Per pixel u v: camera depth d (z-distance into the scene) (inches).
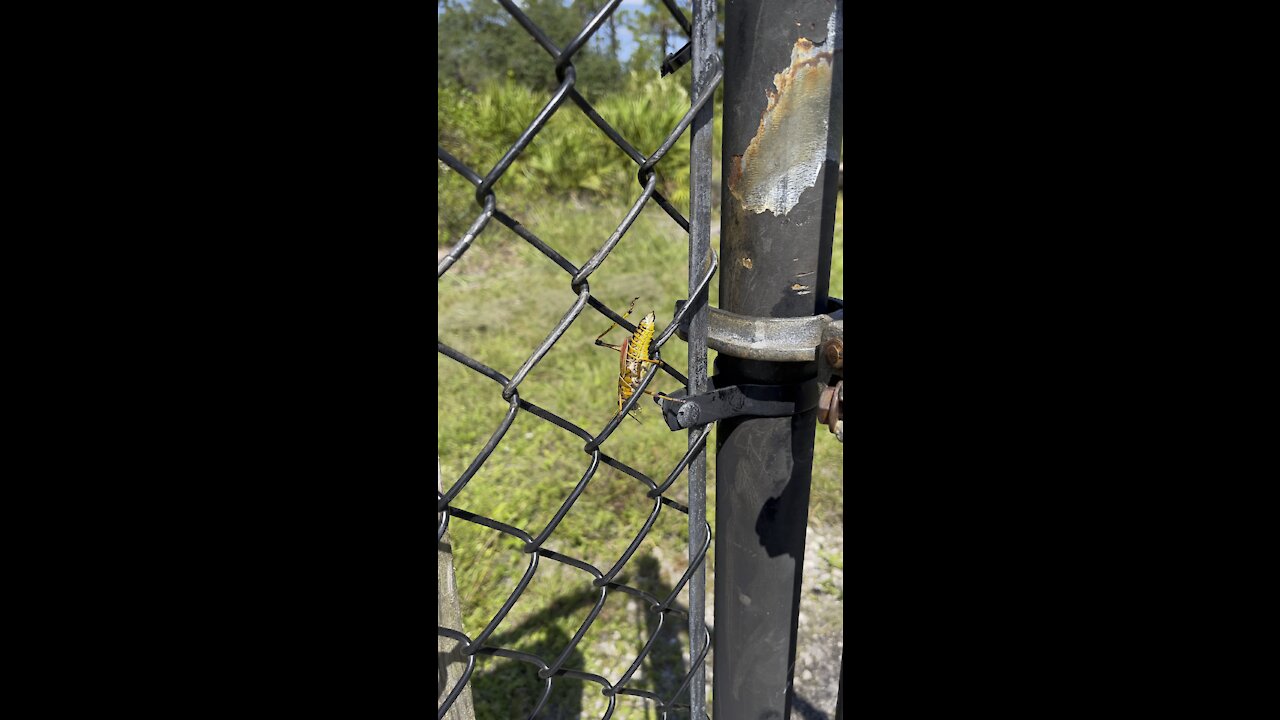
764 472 43.6
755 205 39.8
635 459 177.2
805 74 37.8
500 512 155.3
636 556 143.3
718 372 45.1
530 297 281.1
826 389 39.5
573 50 30.5
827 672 113.8
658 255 325.7
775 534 44.6
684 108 447.8
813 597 131.0
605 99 474.0
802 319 40.4
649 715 106.0
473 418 195.9
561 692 111.0
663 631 123.8
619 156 440.8
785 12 37.2
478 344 241.3
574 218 389.4
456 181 373.1
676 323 41.6
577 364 227.5
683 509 50.0
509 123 433.4
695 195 39.6
